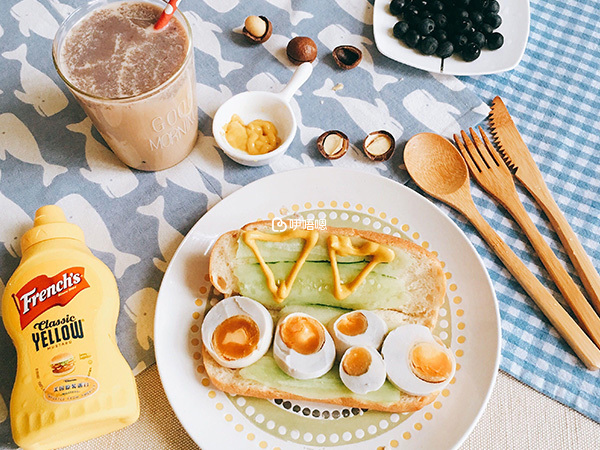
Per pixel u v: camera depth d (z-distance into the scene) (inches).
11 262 16.9
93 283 14.8
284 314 15.6
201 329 15.4
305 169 17.0
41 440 13.7
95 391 13.8
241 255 15.8
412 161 17.9
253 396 15.0
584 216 17.5
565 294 16.2
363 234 15.8
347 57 19.6
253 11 20.2
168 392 14.7
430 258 15.5
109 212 17.5
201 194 17.8
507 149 18.0
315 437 14.7
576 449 14.9
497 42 18.7
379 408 14.7
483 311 15.6
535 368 15.7
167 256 17.1
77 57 14.8
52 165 18.1
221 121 17.8
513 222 17.4
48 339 14.0
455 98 18.8
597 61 19.7
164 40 15.0
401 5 19.1
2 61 19.3
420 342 14.9
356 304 15.7
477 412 14.5
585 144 18.4
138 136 15.8
